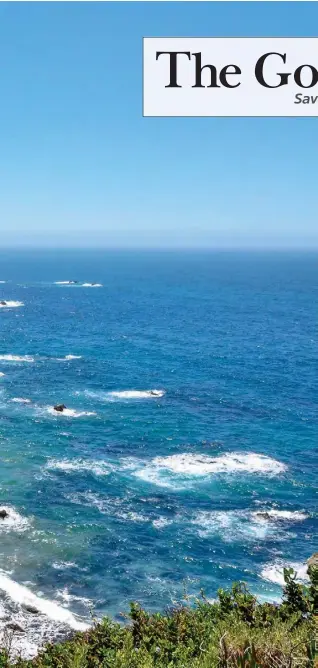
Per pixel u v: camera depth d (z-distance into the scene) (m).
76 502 36.12
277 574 29.17
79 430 49.66
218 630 10.17
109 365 76.38
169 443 47.06
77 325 111.94
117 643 10.96
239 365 78.62
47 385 64.69
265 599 26.94
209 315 133.25
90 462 42.50
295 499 37.47
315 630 9.34
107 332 104.81
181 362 79.75
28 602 25.50
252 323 121.12
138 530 33.12
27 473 40.22
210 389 65.25
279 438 49.19
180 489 38.44
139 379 68.94
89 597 26.72
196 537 32.53
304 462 43.84
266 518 34.78
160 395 61.97
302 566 29.80
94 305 147.88
